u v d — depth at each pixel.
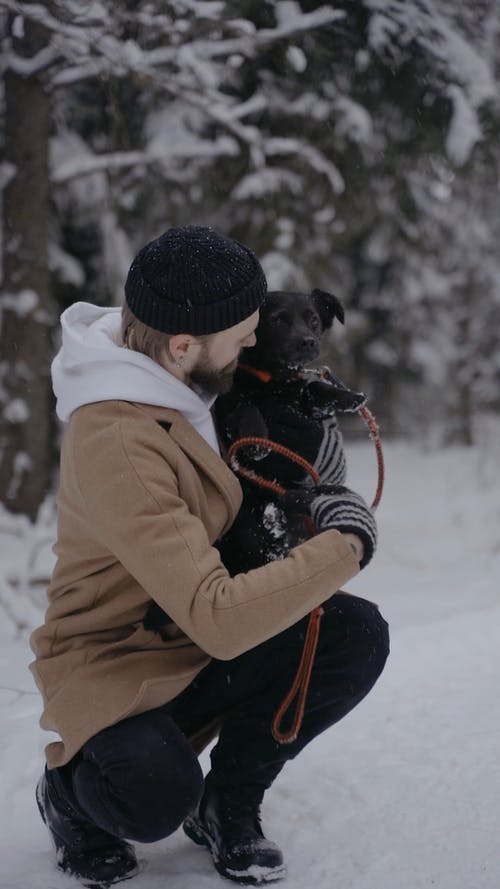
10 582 4.45
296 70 5.17
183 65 4.67
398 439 11.96
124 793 1.67
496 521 6.92
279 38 4.84
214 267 1.69
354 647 1.86
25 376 5.23
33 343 5.26
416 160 6.18
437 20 5.43
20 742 2.55
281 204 6.41
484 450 9.50
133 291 1.73
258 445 1.93
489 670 3.06
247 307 1.73
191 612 1.61
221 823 1.88
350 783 2.27
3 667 3.47
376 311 11.20
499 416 12.41
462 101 5.50
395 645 3.33
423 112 5.70
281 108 5.86
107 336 1.82
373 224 7.75
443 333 11.73
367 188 6.58
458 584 4.88
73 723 1.72
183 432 1.76
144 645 1.78
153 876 1.88
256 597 1.61
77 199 6.75
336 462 2.07
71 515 1.76
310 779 2.31
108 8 4.29
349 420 11.90
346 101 5.77
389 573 5.51
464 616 3.63
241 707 1.93
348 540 1.68
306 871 1.89
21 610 4.09
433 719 2.65
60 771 1.82
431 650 3.27
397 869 1.88
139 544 1.62
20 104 5.13
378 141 6.06
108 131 6.52
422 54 5.38
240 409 2.00
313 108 5.82
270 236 6.48
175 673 1.77
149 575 1.62
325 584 1.65
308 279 6.74
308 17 4.82
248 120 6.04
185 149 5.95
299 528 1.99
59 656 1.80
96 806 1.72
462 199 9.65
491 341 12.43
